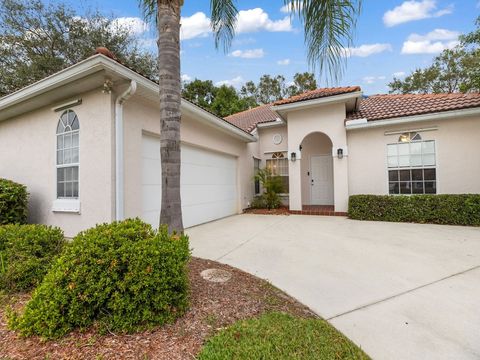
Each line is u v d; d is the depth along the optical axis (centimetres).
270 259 509
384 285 383
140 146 649
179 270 283
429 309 313
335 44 455
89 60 509
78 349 224
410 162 1003
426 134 980
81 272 248
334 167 1098
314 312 310
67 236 648
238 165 1227
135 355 217
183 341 238
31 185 745
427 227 806
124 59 1656
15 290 333
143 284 251
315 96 1091
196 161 910
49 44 1491
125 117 607
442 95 1100
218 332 253
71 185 654
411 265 464
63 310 242
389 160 1039
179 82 409
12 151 804
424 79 2366
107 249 264
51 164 697
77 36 1539
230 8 544
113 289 250
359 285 385
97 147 594
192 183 880
